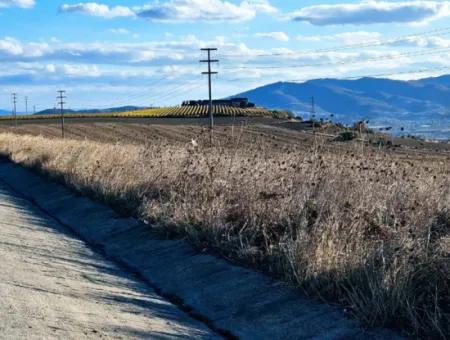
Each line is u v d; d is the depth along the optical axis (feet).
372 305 23.39
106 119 348.18
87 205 58.95
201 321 27.91
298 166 41.37
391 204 33.30
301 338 24.13
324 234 28.58
